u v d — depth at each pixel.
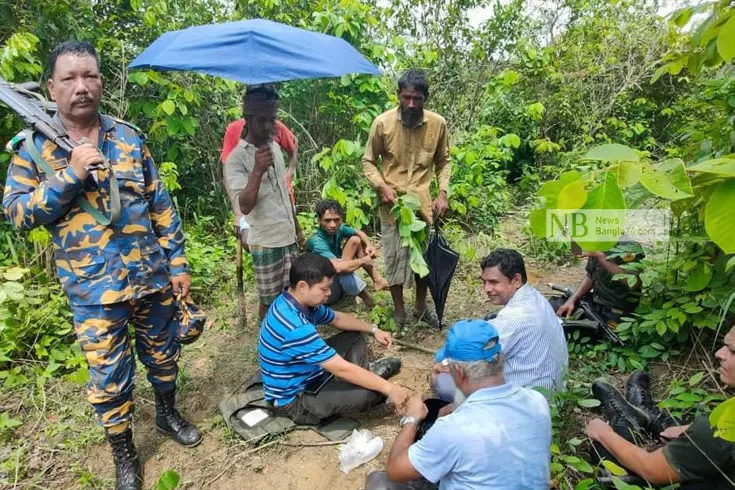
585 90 7.90
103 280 2.25
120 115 4.77
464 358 1.77
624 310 3.44
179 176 5.87
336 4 5.54
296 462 2.59
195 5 5.55
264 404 2.91
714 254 2.99
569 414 2.61
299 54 2.73
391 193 3.58
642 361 3.13
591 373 3.17
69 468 2.60
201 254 4.70
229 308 4.25
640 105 8.12
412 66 6.19
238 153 3.26
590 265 3.61
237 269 3.90
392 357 3.39
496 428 1.68
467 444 1.67
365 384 2.60
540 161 7.51
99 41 4.81
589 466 2.07
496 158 6.43
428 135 3.63
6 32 4.46
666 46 7.43
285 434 2.77
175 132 4.80
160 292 2.51
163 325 2.59
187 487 2.47
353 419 2.89
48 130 2.08
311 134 6.09
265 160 3.01
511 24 6.55
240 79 2.60
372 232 5.79
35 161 2.10
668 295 3.29
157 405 2.76
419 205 3.53
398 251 3.70
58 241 2.23
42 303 3.79
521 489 1.68
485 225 6.12
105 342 2.31
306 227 5.09
